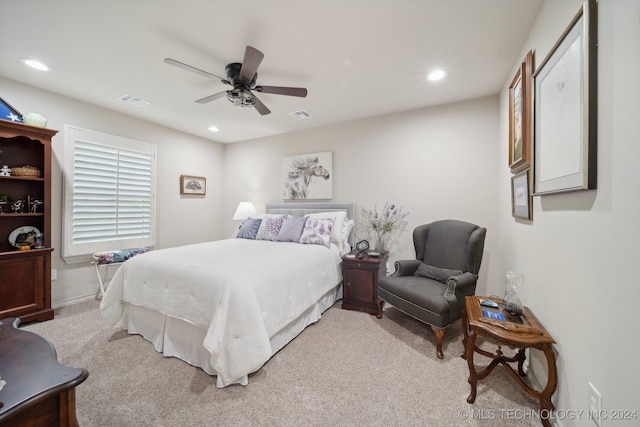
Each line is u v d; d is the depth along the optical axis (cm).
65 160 285
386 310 286
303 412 140
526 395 154
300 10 157
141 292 206
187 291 180
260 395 153
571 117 114
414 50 198
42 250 249
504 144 246
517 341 130
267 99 289
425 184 312
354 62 215
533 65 165
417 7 155
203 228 452
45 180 253
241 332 159
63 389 85
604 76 95
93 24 170
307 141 400
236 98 228
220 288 166
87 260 307
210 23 169
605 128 95
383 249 327
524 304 178
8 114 239
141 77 242
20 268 238
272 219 350
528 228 173
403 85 255
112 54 205
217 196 478
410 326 245
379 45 192
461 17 163
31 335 119
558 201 131
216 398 150
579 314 111
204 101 233
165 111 328
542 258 149
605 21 94
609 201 92
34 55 207
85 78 244
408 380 167
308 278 234
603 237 95
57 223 283
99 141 311
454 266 242
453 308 200
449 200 298
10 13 159
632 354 81
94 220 309
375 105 305
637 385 79
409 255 322
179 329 190
